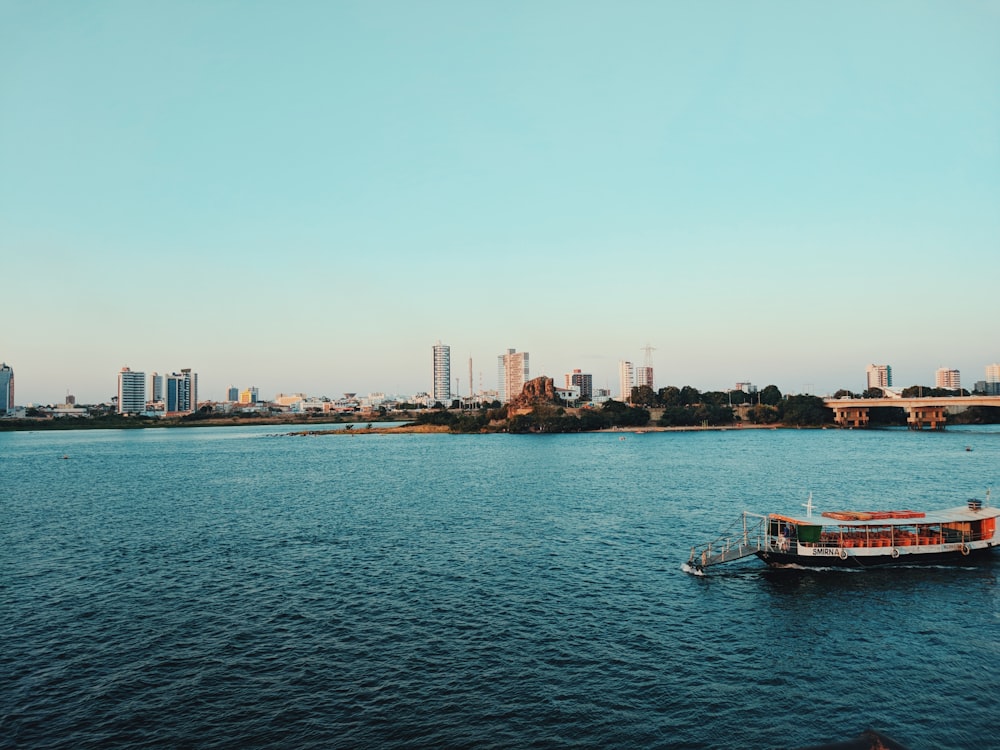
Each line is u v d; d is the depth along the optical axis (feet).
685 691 142.10
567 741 123.24
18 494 459.32
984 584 213.25
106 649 167.73
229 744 123.13
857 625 179.32
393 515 353.72
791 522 238.27
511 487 462.19
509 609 194.90
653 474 524.93
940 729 126.00
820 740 122.72
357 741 123.75
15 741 124.36
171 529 320.91
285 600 205.67
